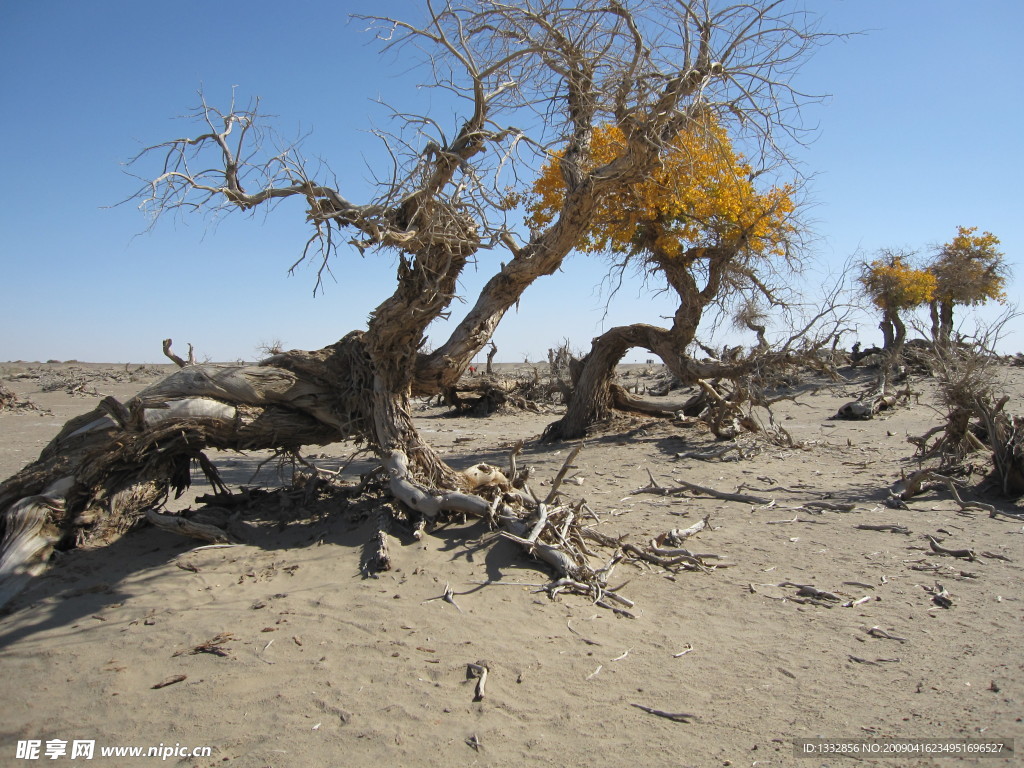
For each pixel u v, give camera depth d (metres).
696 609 6.27
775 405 25.70
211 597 6.41
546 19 8.16
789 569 7.34
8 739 4.38
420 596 6.28
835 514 9.62
